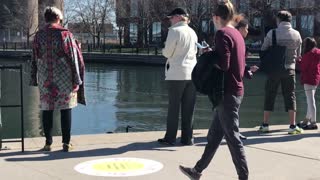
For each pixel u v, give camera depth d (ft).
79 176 13.99
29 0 198.18
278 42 19.45
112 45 180.24
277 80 19.75
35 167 14.85
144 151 16.99
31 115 42.39
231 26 12.57
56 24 16.05
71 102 16.30
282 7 124.88
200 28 136.67
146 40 165.48
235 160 12.42
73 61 15.94
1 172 14.28
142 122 40.63
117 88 70.03
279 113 44.68
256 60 92.68
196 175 12.98
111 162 15.52
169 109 17.80
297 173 14.61
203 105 48.88
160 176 14.08
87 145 17.75
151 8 155.63
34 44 16.07
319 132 20.63
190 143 17.92
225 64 11.92
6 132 35.65
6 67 16.16
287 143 18.44
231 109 12.23
